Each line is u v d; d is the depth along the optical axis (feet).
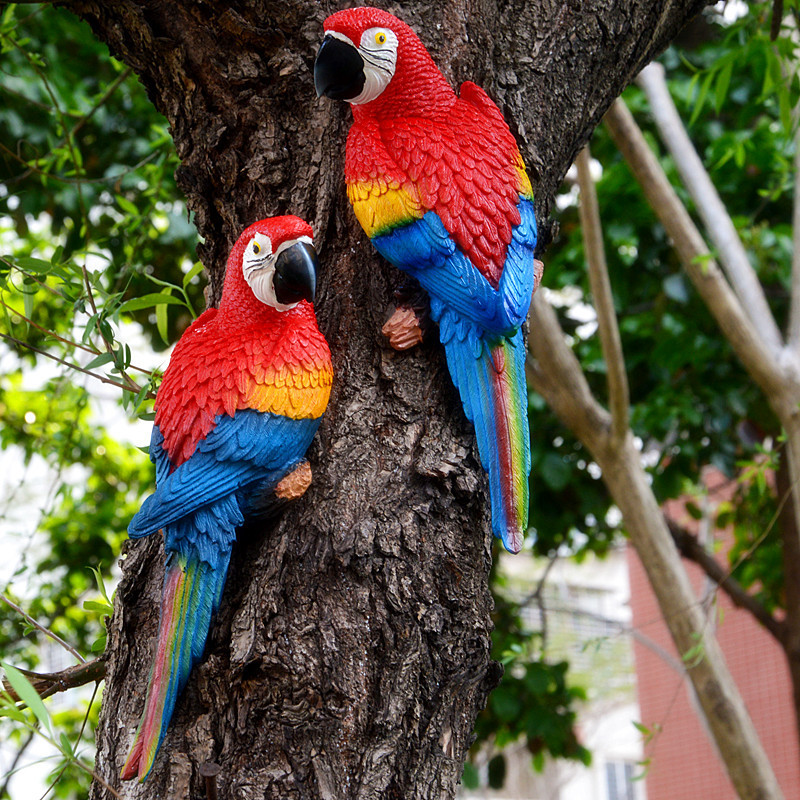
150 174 12.86
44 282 7.61
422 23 6.73
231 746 5.33
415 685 5.50
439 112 6.12
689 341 16.03
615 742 38.01
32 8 14.06
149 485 16.52
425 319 6.17
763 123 16.30
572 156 7.59
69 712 15.78
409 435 6.02
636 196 16.39
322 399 5.74
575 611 19.54
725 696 13.35
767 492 17.87
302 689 5.37
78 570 16.35
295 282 5.62
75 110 14.57
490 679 6.03
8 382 16.96
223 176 6.83
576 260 17.10
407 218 5.85
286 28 6.64
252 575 5.73
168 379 5.74
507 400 5.79
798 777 24.72
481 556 6.00
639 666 30.40
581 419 14.20
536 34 7.00
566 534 18.53
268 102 6.70
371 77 6.04
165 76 6.95
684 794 28.17
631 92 16.70
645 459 18.79
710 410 16.65
